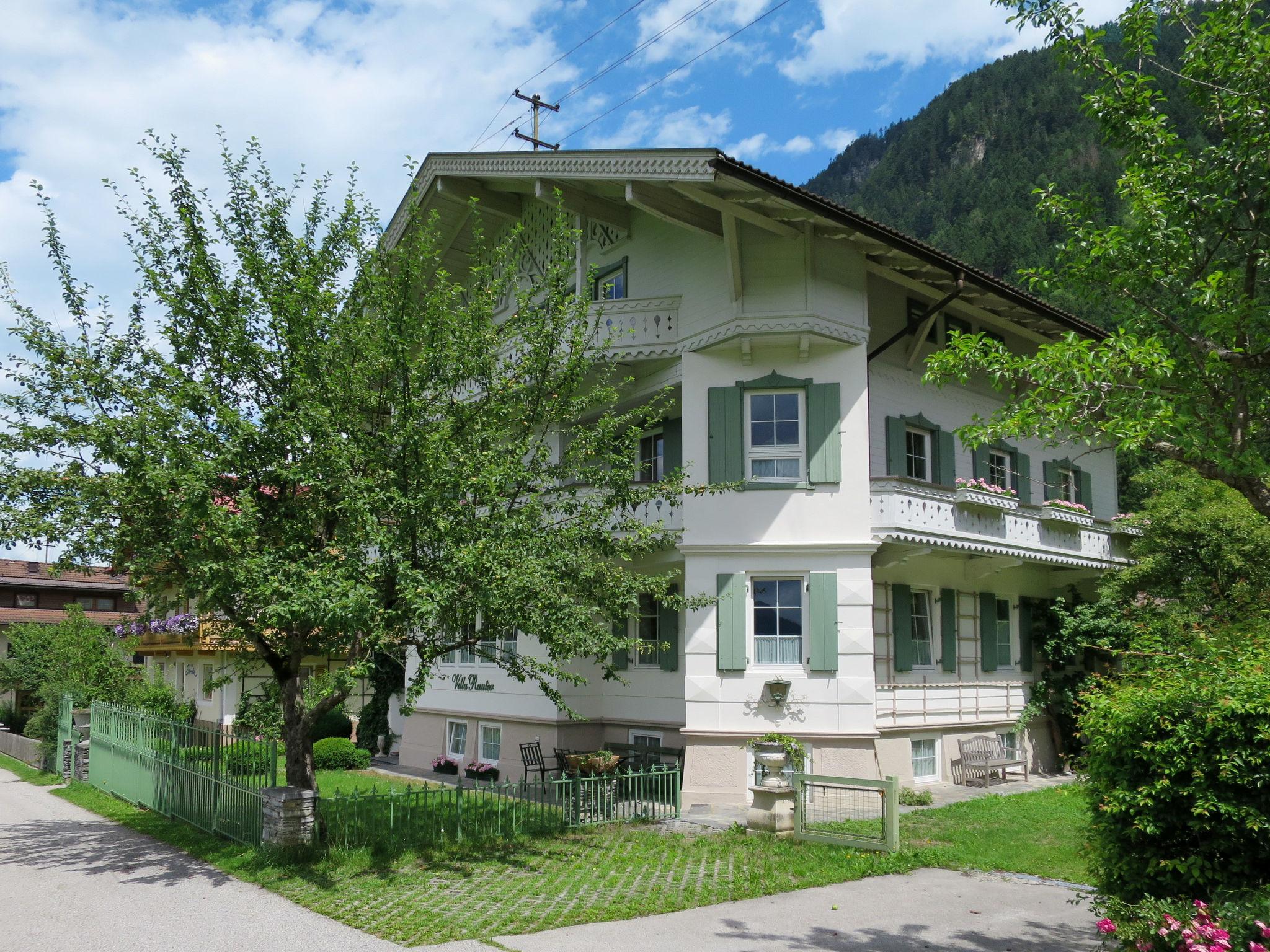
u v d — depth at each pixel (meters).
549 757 19.09
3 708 35.53
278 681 13.14
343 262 12.52
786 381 17.38
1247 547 17.19
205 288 11.63
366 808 12.86
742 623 16.89
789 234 17.09
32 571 43.03
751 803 16.22
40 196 11.69
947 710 18.67
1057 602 21.86
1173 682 6.98
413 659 24.53
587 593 12.52
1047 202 11.32
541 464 13.16
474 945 8.22
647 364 18.84
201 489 9.83
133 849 12.69
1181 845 6.63
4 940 8.36
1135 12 10.41
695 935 8.59
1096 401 9.13
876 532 16.92
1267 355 9.12
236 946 8.15
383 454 11.43
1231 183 9.93
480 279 13.68
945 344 20.59
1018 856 11.91
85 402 11.27
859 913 9.41
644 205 16.56
